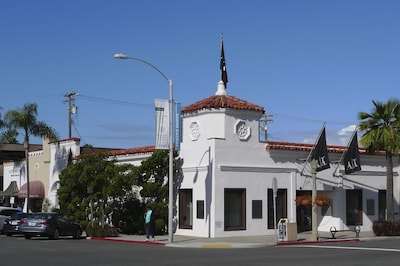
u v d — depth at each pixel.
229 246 26.28
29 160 48.66
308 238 30.09
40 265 17.02
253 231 31.70
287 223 28.61
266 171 32.62
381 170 38.50
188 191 32.41
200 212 31.30
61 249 23.50
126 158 36.59
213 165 30.70
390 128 33.78
